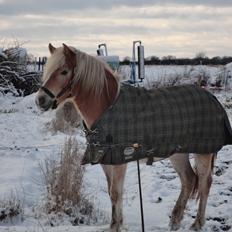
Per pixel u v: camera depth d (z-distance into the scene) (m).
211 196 7.31
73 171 6.87
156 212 6.83
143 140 5.35
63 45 5.25
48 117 16.61
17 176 8.32
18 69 24.64
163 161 10.21
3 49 24.42
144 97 5.54
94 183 8.53
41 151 10.63
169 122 5.48
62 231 5.54
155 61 48.09
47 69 5.26
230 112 16.20
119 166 5.38
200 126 5.76
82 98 5.35
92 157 5.34
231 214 6.46
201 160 5.95
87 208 6.70
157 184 8.35
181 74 26.14
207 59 46.72
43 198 6.99
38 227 5.83
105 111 5.33
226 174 8.59
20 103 20.98
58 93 5.22
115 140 5.27
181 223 6.11
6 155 10.27
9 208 6.50
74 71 5.28
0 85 23.48
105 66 5.45
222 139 5.96
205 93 5.96
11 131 13.93
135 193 7.93
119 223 5.50
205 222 6.07
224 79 28.52
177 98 5.70
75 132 13.12
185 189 6.07
